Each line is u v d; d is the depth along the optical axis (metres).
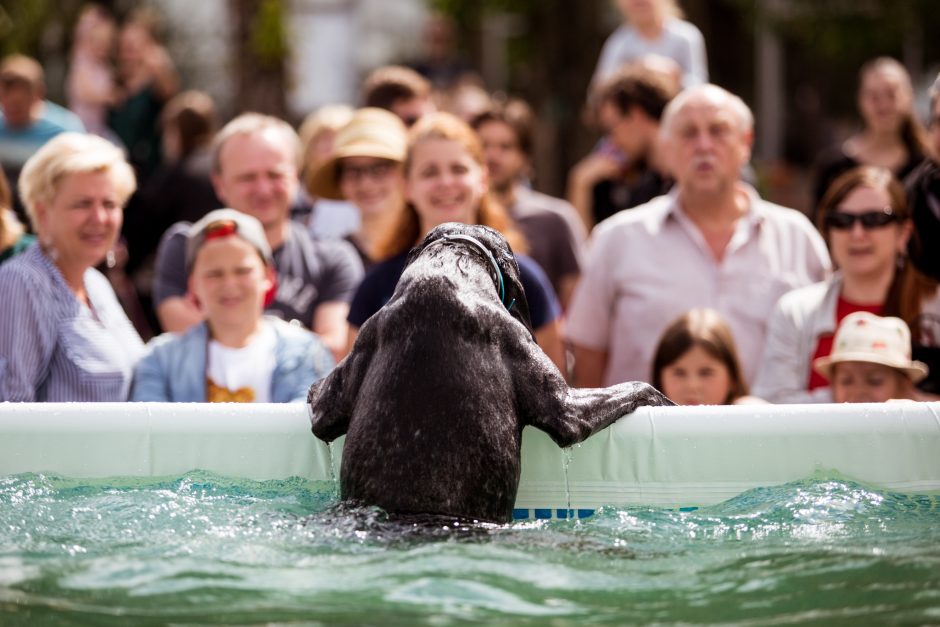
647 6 28.17
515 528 11.45
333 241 18.98
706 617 9.51
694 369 16.16
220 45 47.94
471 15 46.19
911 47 46.91
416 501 11.31
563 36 46.88
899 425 12.59
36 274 14.89
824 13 45.41
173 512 11.96
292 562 10.55
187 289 18.41
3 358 14.45
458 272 12.09
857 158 23.30
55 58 46.41
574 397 12.05
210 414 13.00
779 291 18.05
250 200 17.95
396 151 19.75
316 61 47.47
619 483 12.53
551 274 21.20
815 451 12.58
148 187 25.30
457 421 11.43
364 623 9.26
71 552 10.88
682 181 18.02
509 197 21.47
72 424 12.96
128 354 15.61
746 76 49.78
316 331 18.08
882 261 16.08
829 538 11.51
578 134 46.47
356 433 11.66
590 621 9.37
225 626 9.23
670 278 18.12
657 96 21.36
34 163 15.27
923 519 12.10
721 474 12.53
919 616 9.53
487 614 9.45
